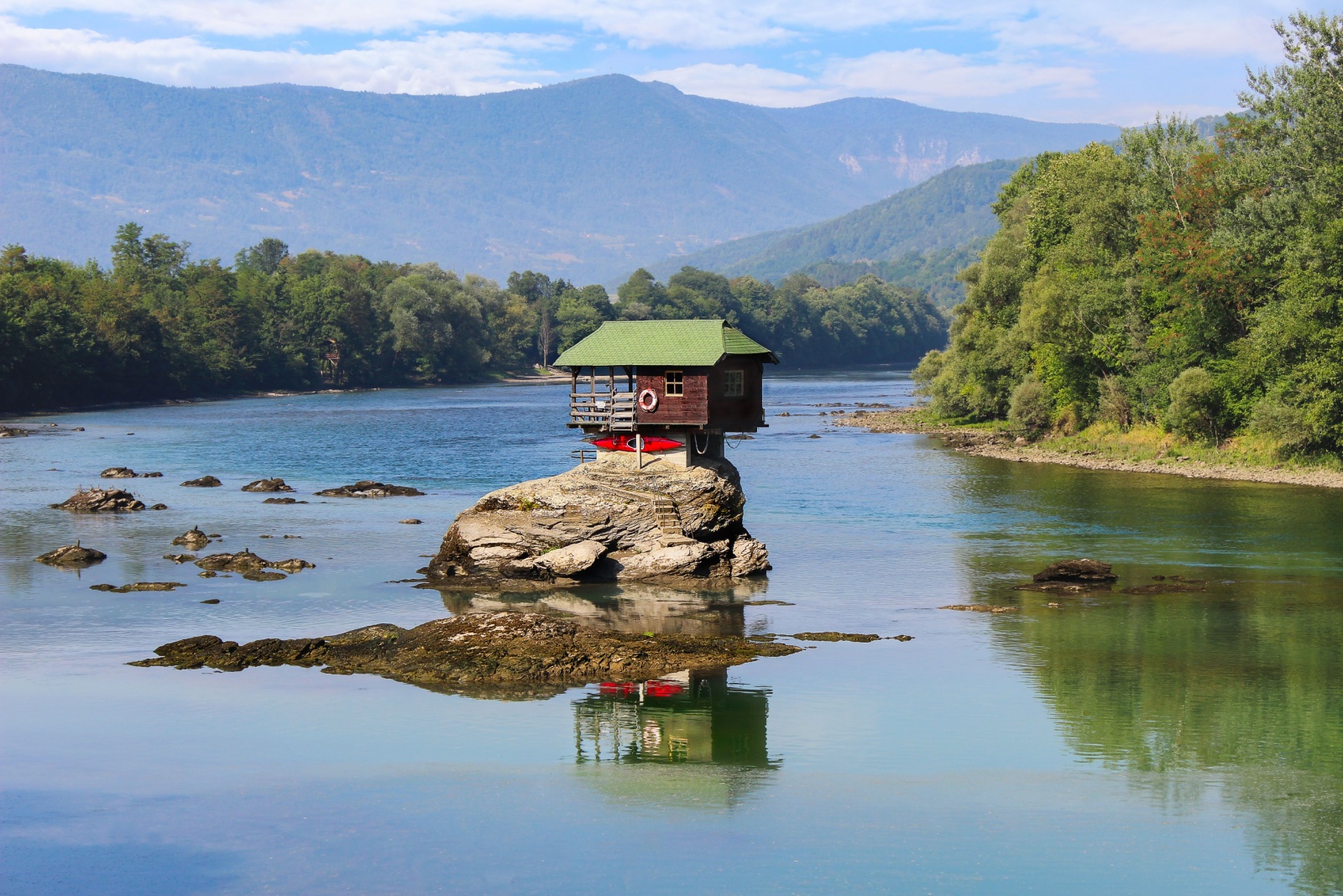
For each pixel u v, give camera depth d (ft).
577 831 121.08
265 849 117.19
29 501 351.05
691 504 240.94
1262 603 210.79
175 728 151.12
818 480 389.39
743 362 250.37
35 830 121.39
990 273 552.82
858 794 129.90
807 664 176.76
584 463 249.55
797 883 109.81
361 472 420.77
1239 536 276.00
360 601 218.59
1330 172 372.58
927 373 644.27
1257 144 437.99
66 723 152.66
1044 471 412.57
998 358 545.44
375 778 135.44
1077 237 478.18
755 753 142.31
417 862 114.01
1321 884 108.88
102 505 329.93
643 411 242.37
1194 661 175.94
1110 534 281.33
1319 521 294.66
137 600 219.61
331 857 115.44
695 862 113.60
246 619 204.85
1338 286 353.72
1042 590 224.12
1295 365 366.02
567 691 166.71
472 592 225.35
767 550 266.57
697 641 186.60
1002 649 183.52
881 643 187.73
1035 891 107.65
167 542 280.31
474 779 135.13
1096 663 175.83
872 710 156.97
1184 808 125.80
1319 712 153.69
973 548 266.57
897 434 568.00
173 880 110.52
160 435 574.15
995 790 130.72
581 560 232.12
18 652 184.75
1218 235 398.42
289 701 162.20
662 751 143.64
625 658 176.86
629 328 248.52
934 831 120.47
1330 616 201.46
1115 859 114.11
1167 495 343.87
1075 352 466.70
